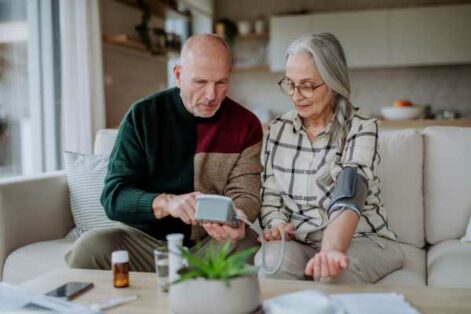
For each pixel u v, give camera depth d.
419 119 3.85
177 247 1.04
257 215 1.61
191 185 1.65
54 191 2.13
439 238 1.89
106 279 1.21
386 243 1.56
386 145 1.91
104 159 2.19
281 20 5.15
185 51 1.54
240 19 5.76
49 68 3.18
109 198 1.56
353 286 1.13
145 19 3.90
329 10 5.48
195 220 1.25
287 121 1.68
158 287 1.14
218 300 0.90
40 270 1.80
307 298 0.89
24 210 1.96
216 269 0.93
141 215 1.48
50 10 3.18
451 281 1.44
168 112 1.66
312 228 1.54
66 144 3.12
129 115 1.67
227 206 1.17
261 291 1.10
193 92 1.53
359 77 5.40
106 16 3.75
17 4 2.93
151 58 4.66
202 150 1.65
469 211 1.86
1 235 1.88
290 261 1.35
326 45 1.50
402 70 5.29
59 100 3.24
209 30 5.67
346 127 1.55
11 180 1.98
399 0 5.28
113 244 1.51
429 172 1.92
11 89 2.90
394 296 1.02
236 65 5.54
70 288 1.11
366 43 4.97
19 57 2.95
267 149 1.68
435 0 5.18
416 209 1.87
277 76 5.67
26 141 3.02
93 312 0.94
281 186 1.62
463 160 1.88
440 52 4.82
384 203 1.87
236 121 1.69
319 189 1.55
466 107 5.17
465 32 4.74
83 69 3.19
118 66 4.00
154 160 1.64
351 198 1.33
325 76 1.48
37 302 0.99
